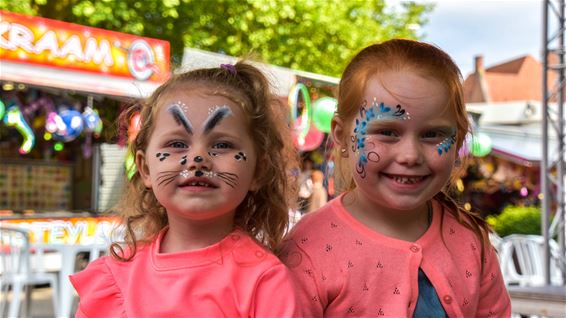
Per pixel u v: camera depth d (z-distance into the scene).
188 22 11.89
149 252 1.67
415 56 1.64
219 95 1.61
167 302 1.54
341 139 1.76
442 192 1.83
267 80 1.77
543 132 6.87
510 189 13.82
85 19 10.89
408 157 1.57
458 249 1.76
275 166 1.75
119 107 8.65
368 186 1.64
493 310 1.83
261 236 1.77
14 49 6.34
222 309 1.53
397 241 1.68
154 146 1.61
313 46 12.12
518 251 7.03
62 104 8.11
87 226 7.71
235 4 11.48
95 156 9.91
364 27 13.54
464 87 1.72
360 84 1.65
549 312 3.26
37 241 6.19
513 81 28.80
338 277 1.64
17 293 5.33
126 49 7.08
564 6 6.76
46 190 9.94
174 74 1.73
